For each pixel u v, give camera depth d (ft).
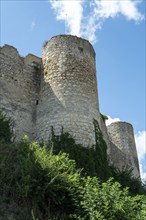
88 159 53.42
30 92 67.51
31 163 41.65
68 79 63.46
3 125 55.06
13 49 71.15
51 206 39.42
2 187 40.70
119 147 92.07
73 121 57.82
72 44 69.21
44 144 53.31
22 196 38.99
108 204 36.76
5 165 43.52
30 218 37.27
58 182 40.52
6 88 64.23
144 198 42.80
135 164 90.02
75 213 38.27
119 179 62.03
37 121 61.72
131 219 36.35
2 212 36.96
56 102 60.80
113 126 97.35
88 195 38.01
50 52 69.26
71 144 54.19
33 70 71.20
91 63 69.10
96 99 64.54
